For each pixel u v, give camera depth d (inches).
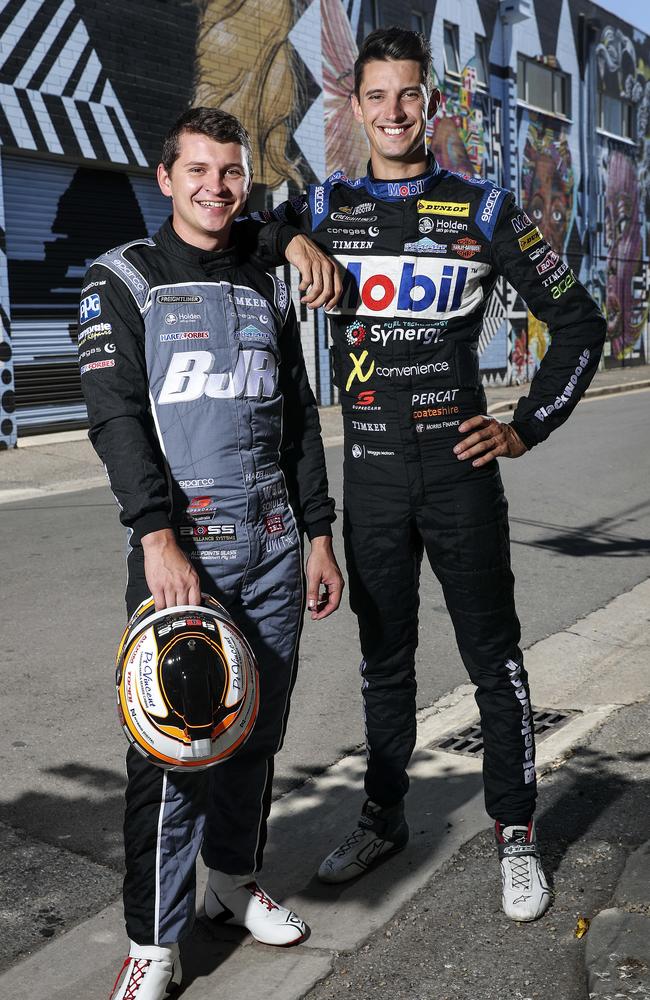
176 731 80.3
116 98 497.7
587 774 134.7
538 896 102.8
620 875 108.5
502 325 836.6
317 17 616.7
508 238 101.7
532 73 876.0
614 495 352.5
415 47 100.7
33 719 159.0
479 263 103.1
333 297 99.3
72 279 502.3
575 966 94.3
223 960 97.7
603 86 978.1
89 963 98.4
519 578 246.5
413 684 113.0
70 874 114.9
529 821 108.5
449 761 141.9
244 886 101.5
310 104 617.6
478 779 135.8
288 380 100.6
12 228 470.9
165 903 88.4
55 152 470.9
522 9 807.1
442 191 103.4
